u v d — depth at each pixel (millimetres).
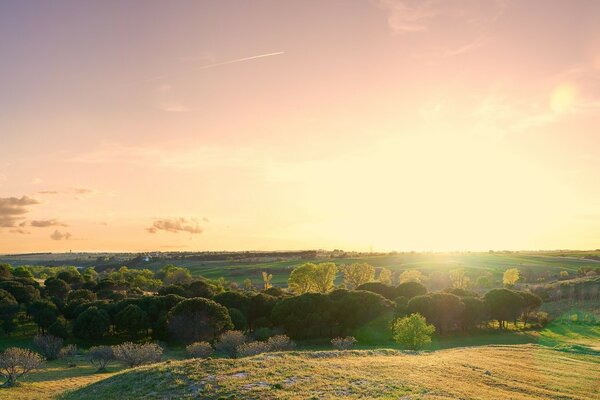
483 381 41281
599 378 46219
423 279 189125
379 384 35906
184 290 126438
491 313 104750
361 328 98688
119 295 134625
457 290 122125
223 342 74000
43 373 64875
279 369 39469
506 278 161875
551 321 112812
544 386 41469
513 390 38875
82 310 107625
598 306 123312
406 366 44719
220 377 36812
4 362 54656
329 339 98938
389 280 172875
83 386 43812
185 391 34438
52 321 102312
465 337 96812
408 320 72812
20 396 45844
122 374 42969
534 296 109062
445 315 98312
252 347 66062
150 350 67500
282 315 100188
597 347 70625
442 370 44438
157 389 35906
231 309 101312
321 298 102938
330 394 32375
